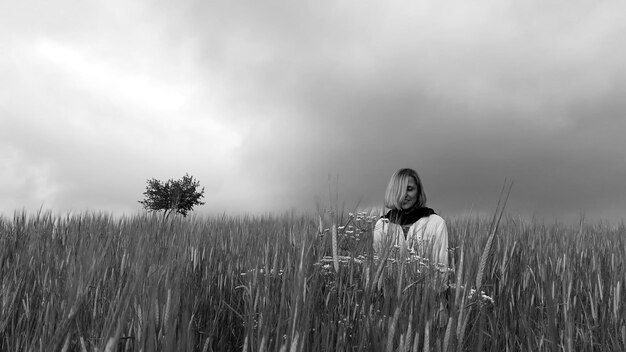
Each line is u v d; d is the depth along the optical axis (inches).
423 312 62.6
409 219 167.5
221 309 131.5
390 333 58.2
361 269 90.0
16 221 217.6
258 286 72.7
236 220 295.3
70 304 54.9
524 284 143.7
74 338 73.9
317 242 88.0
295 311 51.8
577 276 156.6
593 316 117.0
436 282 71.1
